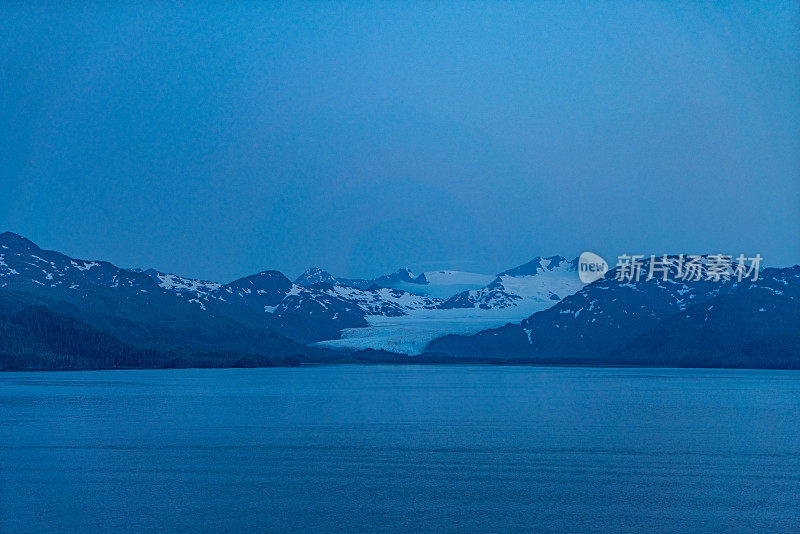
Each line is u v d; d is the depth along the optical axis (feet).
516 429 409.28
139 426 422.00
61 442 363.56
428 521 236.22
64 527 229.86
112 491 267.39
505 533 226.38
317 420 452.76
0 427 417.49
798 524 233.35
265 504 252.62
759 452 337.31
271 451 339.77
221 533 225.56
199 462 314.55
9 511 244.01
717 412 499.10
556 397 632.38
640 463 313.94
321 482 280.92
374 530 228.22
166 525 231.50
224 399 611.06
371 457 325.42
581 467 305.53
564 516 240.73
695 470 299.99
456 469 302.66
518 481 282.56
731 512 244.22
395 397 634.84
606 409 521.24
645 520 237.04
